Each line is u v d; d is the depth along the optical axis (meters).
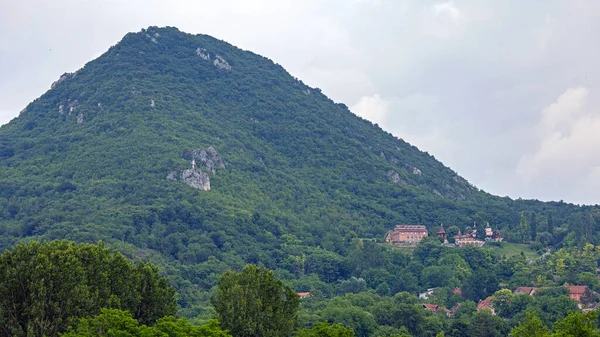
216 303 156.62
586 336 138.12
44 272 134.88
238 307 152.12
